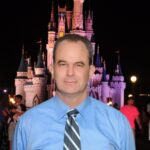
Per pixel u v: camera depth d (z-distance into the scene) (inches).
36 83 2468.0
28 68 2598.4
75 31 2485.2
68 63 122.0
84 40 123.6
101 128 123.8
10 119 468.8
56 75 123.7
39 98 2465.6
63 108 124.7
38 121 124.4
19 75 2551.7
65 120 123.6
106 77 2711.6
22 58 2600.9
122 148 128.3
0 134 417.4
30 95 2481.5
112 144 124.1
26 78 2549.2
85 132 121.5
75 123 122.6
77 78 122.3
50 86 2476.6
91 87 2586.1
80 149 119.5
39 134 122.3
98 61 2645.2
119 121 127.4
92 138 121.3
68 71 121.7
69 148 119.3
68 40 122.5
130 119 589.3
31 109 128.1
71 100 124.8
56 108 125.4
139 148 708.7
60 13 2618.1
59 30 2583.7
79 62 121.9
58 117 123.7
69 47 121.6
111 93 2723.9
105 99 2664.9
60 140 120.6
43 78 2472.9
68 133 121.1
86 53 122.8
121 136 127.0
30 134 124.0
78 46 121.6
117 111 129.6
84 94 126.6
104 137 122.3
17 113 477.7
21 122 127.5
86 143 120.4
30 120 125.7
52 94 2458.2
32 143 122.4
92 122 123.7
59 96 126.3
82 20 2534.5
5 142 468.1
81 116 124.1
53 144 120.4
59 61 122.4
